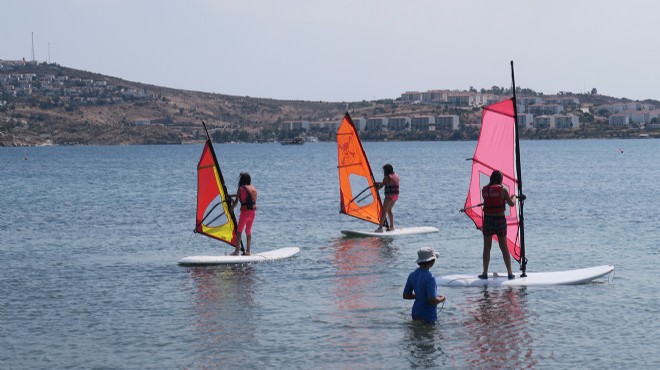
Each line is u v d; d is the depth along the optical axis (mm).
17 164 120750
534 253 22203
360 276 18922
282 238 26188
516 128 18234
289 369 11984
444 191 49688
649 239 24875
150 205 40188
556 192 48219
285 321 14648
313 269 19922
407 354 12672
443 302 15711
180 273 19562
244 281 18422
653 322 14305
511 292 16875
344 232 26781
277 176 72938
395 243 24594
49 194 49562
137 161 134375
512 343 13195
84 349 13000
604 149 195000
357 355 12633
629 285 17438
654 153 156000
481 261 20969
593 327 14047
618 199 41938
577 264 20328
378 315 15039
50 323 14625
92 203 41719
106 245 24812
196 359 12453
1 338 13641
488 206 17734
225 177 81000
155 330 14094
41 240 26062
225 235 22312
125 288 17734
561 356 12492
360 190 28141
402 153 177000
